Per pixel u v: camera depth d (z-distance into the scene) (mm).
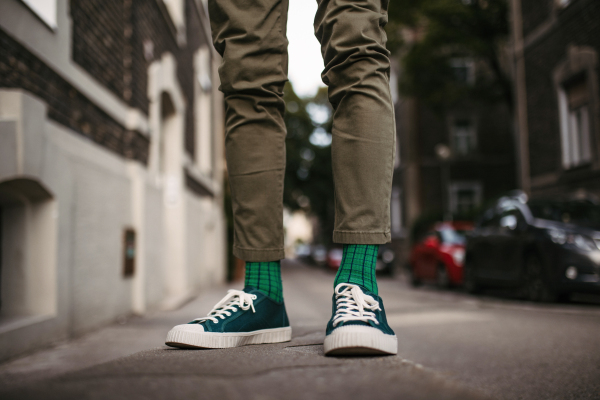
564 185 10797
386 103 1380
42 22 3832
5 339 3193
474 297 8758
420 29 18875
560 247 6480
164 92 8109
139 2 6570
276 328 1565
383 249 20172
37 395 824
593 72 9750
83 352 3559
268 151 1562
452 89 17922
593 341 3711
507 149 21750
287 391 839
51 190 3863
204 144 13102
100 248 4992
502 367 2924
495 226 8500
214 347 1404
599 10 9523
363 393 829
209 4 1641
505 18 16328
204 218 12477
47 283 3904
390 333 1259
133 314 6047
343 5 1400
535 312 5805
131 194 6141
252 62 1548
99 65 5191
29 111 3482
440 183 21656
